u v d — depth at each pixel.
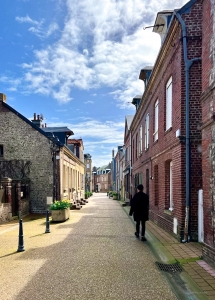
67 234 9.85
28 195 17.33
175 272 5.46
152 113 13.32
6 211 13.76
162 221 10.63
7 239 9.12
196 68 8.19
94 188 88.62
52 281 5.09
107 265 6.00
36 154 17.73
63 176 19.23
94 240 8.70
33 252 7.27
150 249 7.43
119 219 14.19
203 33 6.34
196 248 7.06
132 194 23.89
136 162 21.06
